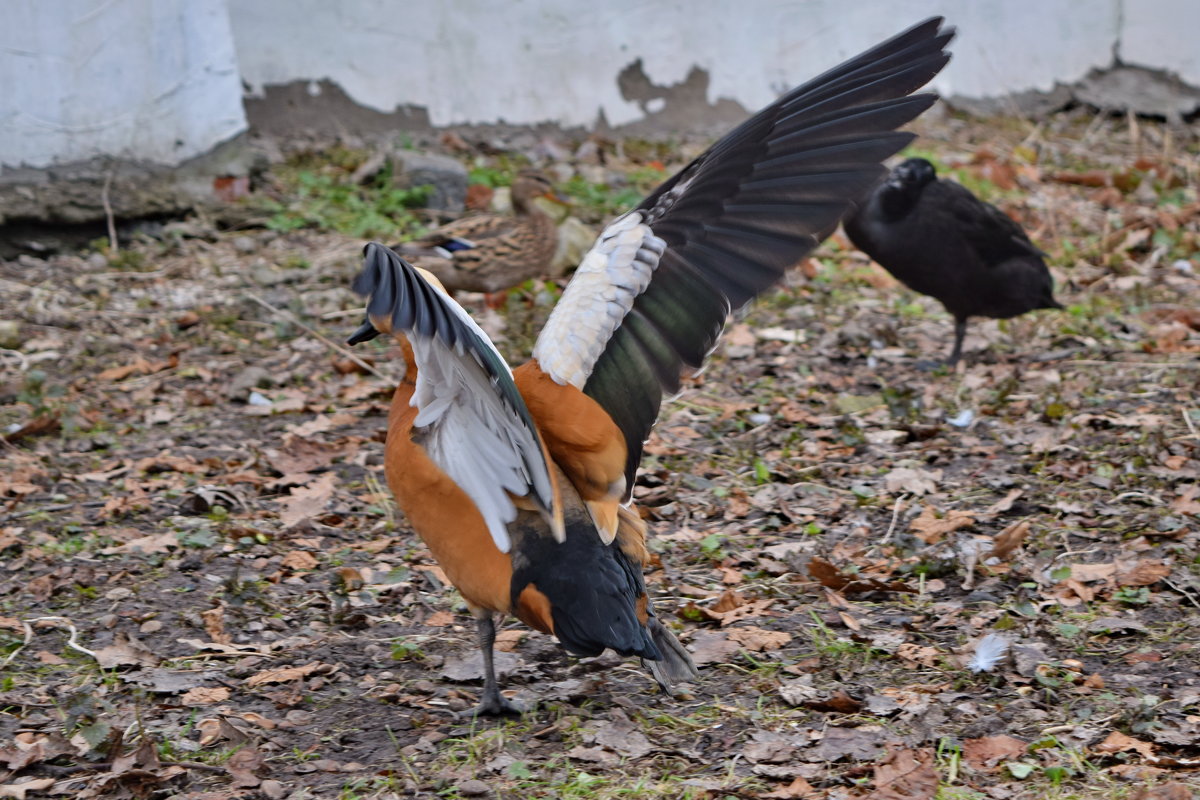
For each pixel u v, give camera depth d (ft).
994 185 37.22
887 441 22.47
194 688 15.07
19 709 14.74
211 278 30.71
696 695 14.75
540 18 40.34
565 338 12.42
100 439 23.12
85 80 32.37
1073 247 32.73
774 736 13.70
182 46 33.60
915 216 24.79
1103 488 19.88
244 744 13.76
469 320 10.92
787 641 15.92
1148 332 27.22
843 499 20.34
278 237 33.19
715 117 42.45
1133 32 44.32
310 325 28.37
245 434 23.57
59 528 19.58
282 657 15.90
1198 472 20.06
